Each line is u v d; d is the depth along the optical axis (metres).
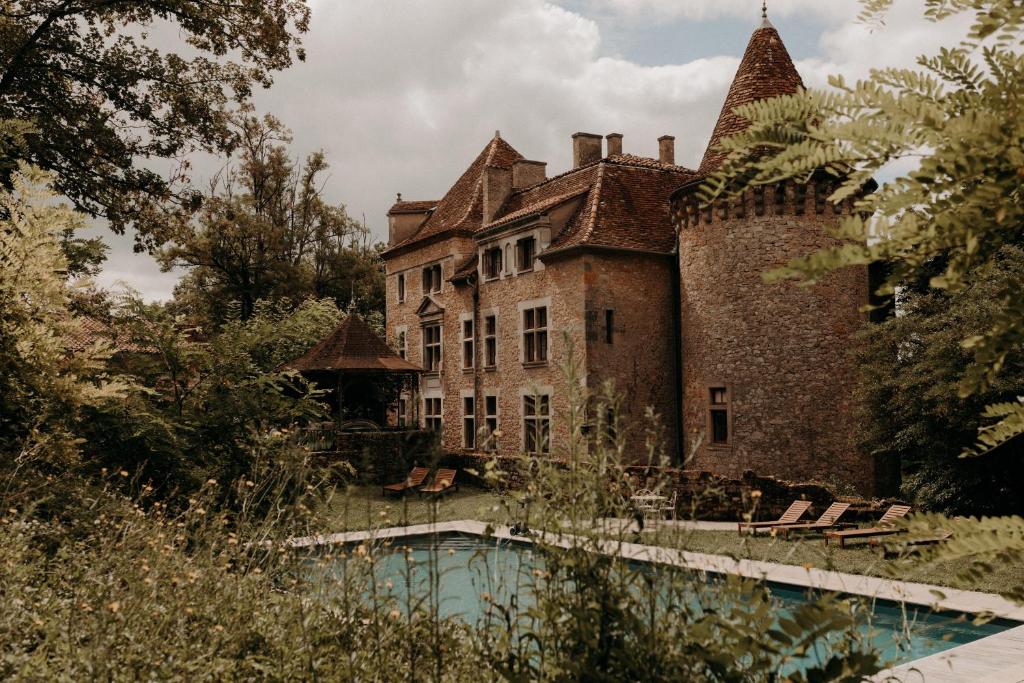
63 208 7.36
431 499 3.80
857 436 19.50
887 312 21.28
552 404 24.78
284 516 6.66
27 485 6.91
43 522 6.56
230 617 4.48
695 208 23.14
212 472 9.36
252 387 10.57
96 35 19.36
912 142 1.05
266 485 8.05
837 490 20.66
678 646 2.86
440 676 3.52
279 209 41.88
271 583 5.39
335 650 3.85
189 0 19.28
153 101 20.06
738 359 22.28
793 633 2.12
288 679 3.74
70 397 7.37
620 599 2.91
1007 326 1.11
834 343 21.36
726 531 15.66
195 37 20.30
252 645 4.28
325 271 44.66
